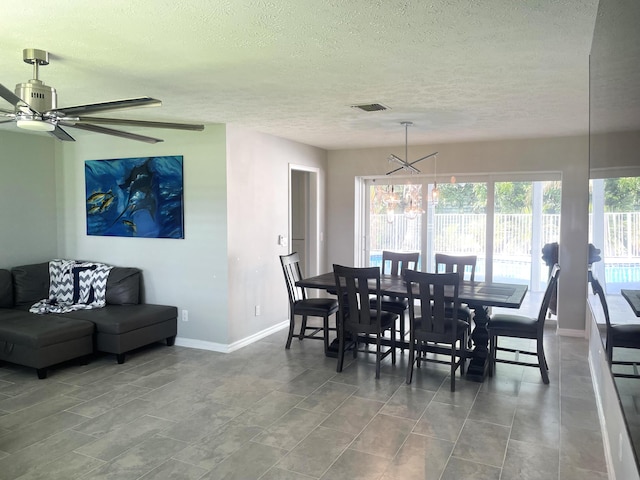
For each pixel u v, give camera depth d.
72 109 2.62
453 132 5.36
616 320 1.71
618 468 2.31
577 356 4.90
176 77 3.17
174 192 5.15
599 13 2.07
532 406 3.67
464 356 4.41
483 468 2.80
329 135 5.62
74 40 2.46
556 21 2.21
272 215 5.70
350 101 3.87
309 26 2.28
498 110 4.20
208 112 4.30
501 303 3.97
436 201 5.46
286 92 3.57
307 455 2.95
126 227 5.45
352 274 4.27
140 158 5.32
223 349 5.05
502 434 3.22
